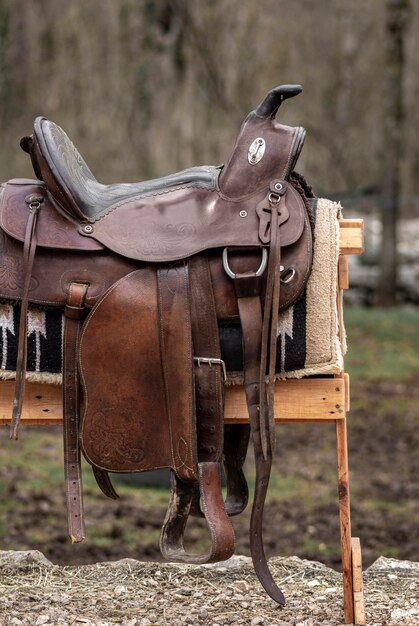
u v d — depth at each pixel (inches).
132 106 690.2
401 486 321.4
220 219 125.8
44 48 681.0
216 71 724.7
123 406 123.1
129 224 126.4
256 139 128.5
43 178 129.5
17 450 347.6
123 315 123.3
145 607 140.3
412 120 1040.8
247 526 272.1
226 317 123.6
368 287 667.4
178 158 703.1
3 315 127.4
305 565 167.2
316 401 128.1
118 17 685.3
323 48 995.3
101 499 296.2
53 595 145.6
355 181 1004.6
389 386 477.7
